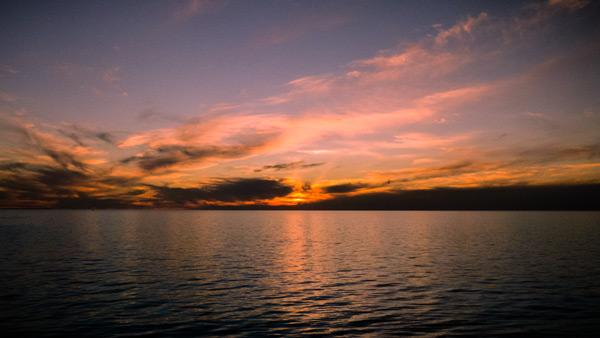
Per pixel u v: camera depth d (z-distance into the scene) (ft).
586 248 161.99
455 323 60.85
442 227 338.95
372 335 55.57
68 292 81.61
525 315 64.85
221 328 58.59
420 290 84.28
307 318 63.77
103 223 409.90
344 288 86.79
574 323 60.49
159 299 75.97
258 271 108.99
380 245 182.50
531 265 116.57
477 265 117.50
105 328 58.08
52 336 54.49
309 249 165.68
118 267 114.21
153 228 317.83
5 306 69.97
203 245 180.86
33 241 195.42
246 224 418.72
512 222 444.14
